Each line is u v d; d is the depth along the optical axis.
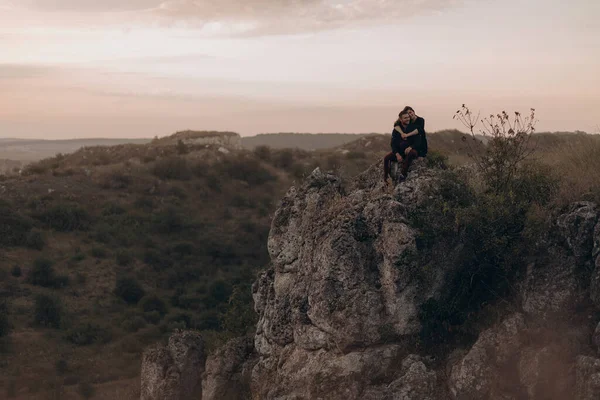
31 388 28.05
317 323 11.45
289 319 12.72
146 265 51.19
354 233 11.45
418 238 11.05
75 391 27.09
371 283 11.22
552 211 10.98
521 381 9.48
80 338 36.47
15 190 58.09
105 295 45.00
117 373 31.06
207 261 53.56
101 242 53.25
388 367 10.73
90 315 41.50
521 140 11.97
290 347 12.36
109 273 48.38
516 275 10.98
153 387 14.86
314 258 11.80
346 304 11.09
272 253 14.24
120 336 38.34
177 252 54.03
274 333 12.90
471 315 11.07
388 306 11.00
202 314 43.09
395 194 11.74
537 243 10.77
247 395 13.40
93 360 33.38
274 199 65.94
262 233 59.22
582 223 10.30
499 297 10.96
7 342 34.47
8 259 46.62
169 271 50.59
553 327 9.88
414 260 10.93
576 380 8.93
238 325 18.34
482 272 11.39
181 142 75.81
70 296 43.62
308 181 14.34
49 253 49.28
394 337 11.05
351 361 10.84
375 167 14.10
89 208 58.50
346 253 11.28
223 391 13.91
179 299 46.16
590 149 13.02
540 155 13.56
